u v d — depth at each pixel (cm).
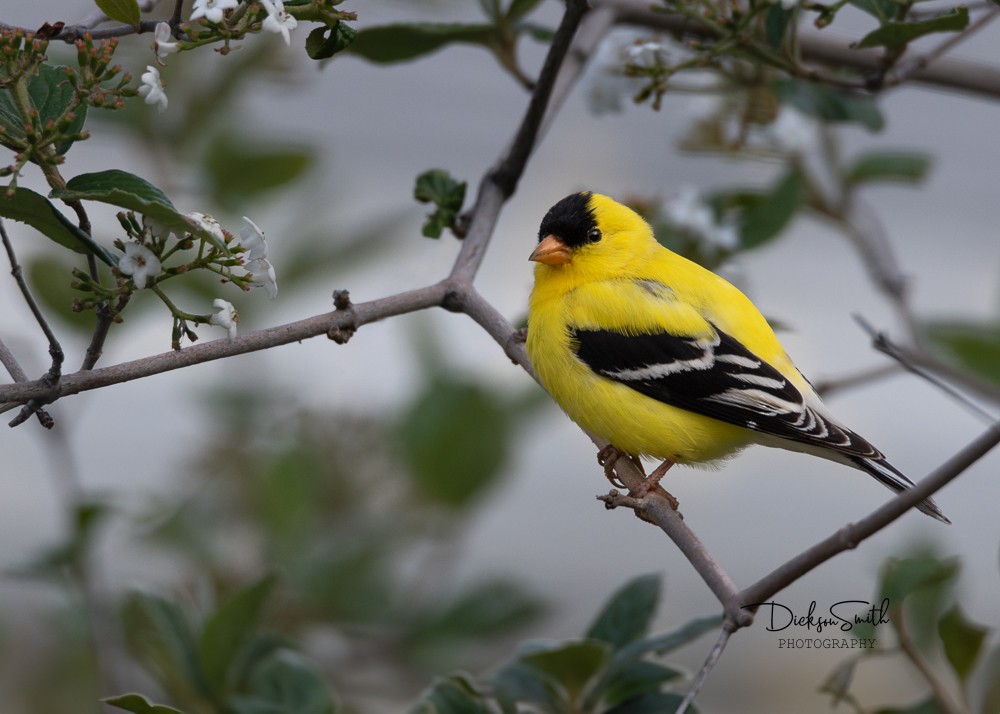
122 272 390
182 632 397
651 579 396
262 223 405
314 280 404
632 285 401
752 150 404
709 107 404
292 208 405
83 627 400
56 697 400
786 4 397
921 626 398
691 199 404
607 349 400
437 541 402
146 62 404
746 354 400
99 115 404
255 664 398
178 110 404
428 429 402
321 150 405
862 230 406
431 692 395
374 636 401
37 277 402
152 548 402
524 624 401
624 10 403
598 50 404
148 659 399
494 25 401
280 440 403
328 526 402
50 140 389
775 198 404
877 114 404
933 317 405
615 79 403
